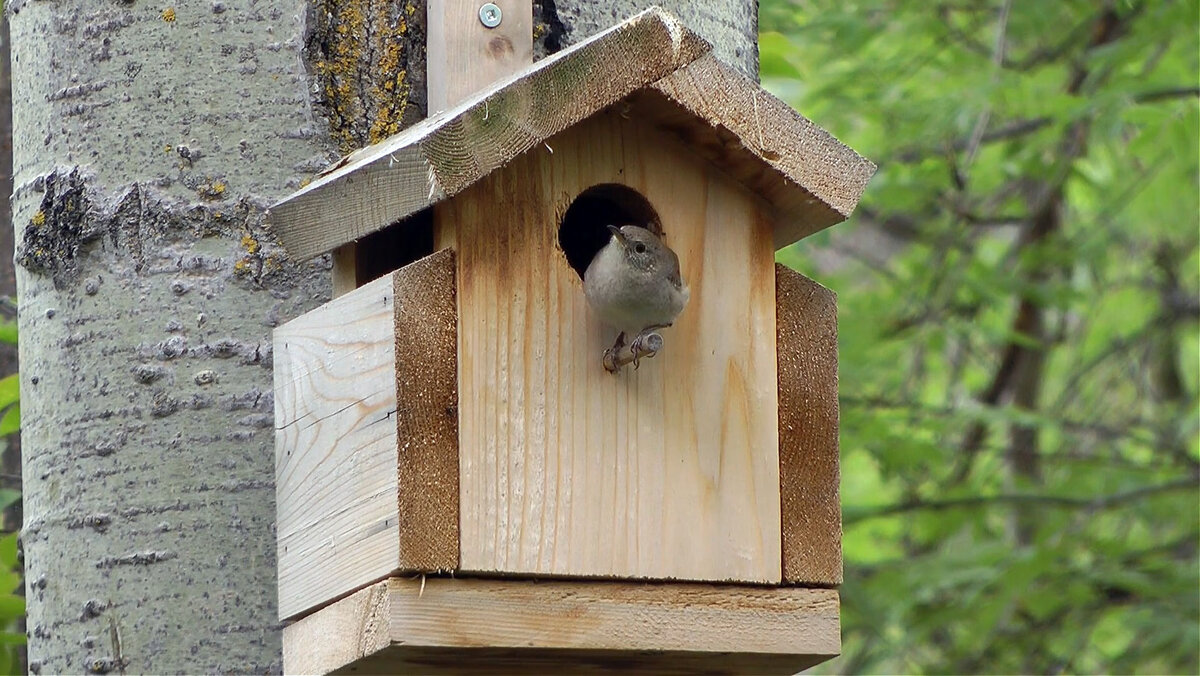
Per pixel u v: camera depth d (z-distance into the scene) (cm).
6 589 953
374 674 711
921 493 1920
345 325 703
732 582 721
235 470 740
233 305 755
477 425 680
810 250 1642
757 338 745
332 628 683
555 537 690
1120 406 2058
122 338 760
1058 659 1714
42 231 783
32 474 787
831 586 746
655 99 711
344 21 779
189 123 772
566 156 717
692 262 739
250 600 730
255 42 775
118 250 768
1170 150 1438
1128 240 1888
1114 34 1633
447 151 667
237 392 746
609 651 696
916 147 1606
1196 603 1489
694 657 721
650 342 677
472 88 760
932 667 1717
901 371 1794
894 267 1906
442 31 761
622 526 704
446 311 684
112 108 782
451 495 671
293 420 727
